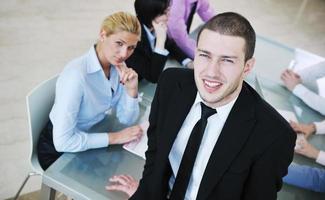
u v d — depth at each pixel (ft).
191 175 3.80
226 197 3.55
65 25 11.58
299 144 4.85
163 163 3.80
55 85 4.80
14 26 10.93
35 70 9.42
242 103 3.42
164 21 5.74
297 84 6.04
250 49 2.95
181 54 6.53
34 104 4.52
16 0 12.23
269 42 7.45
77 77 4.33
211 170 3.47
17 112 8.16
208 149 3.63
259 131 3.32
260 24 14.19
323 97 5.95
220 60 2.93
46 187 4.19
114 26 4.24
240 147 3.35
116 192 3.95
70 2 12.96
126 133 4.63
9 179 6.77
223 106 3.41
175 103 3.73
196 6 7.59
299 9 16.08
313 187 4.34
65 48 10.50
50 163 4.77
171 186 4.15
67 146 4.28
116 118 5.05
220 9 14.69
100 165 4.23
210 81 3.05
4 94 8.52
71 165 4.16
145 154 4.25
